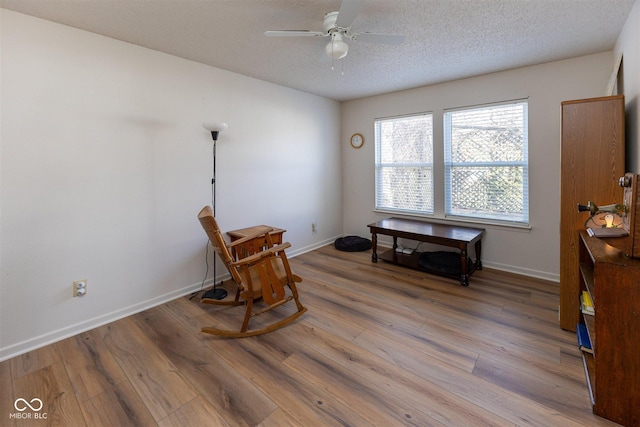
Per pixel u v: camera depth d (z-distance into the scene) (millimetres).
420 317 2471
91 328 2371
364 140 4602
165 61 2740
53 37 2135
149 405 1596
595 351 1459
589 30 2344
